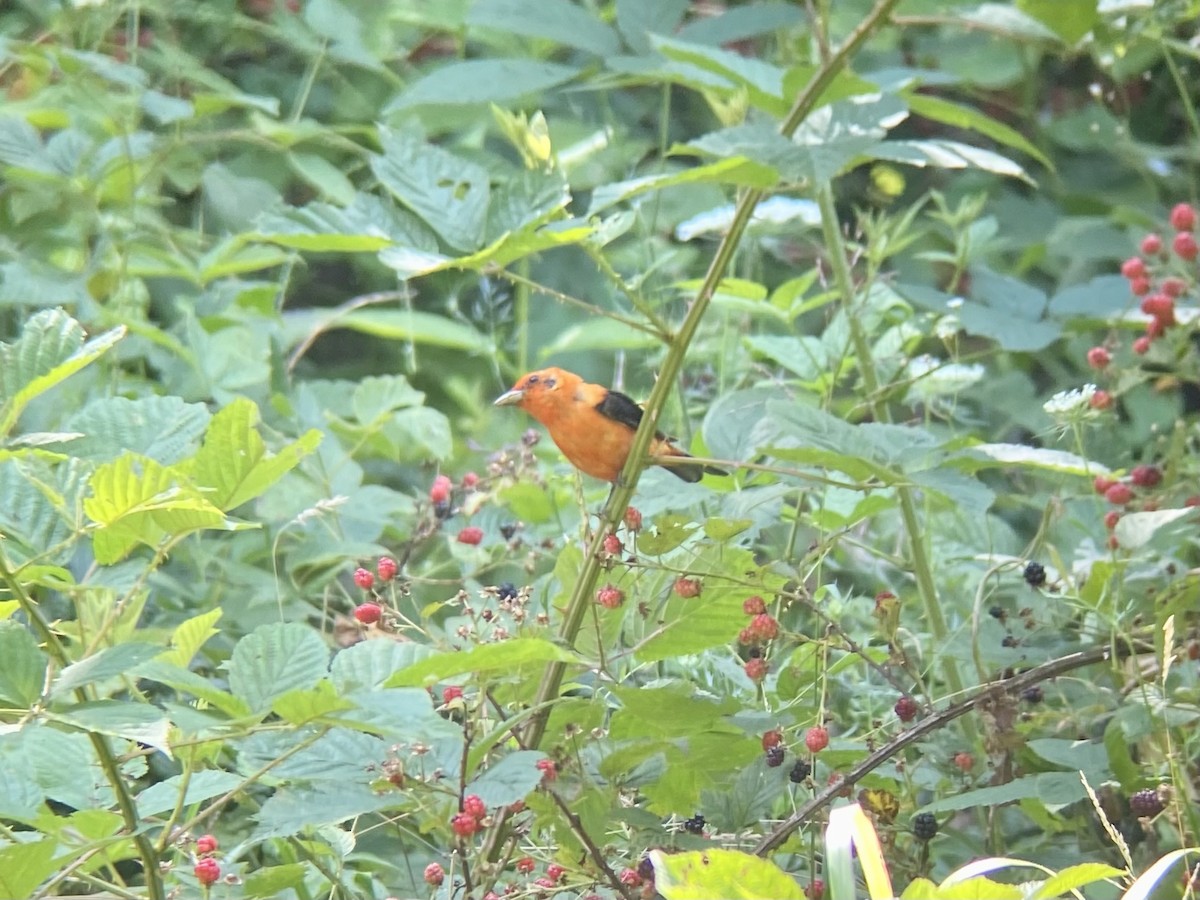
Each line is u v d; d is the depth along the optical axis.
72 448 5.89
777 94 7.14
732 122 7.24
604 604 6.09
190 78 12.38
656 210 10.72
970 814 8.93
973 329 9.18
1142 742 7.27
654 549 6.02
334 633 8.85
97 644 5.50
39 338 5.48
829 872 4.73
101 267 11.37
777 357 9.55
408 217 5.90
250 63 14.25
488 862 6.12
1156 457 11.12
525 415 12.95
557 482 9.60
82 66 10.87
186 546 9.27
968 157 7.95
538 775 5.37
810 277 9.45
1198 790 6.93
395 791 5.53
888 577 9.90
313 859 6.57
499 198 5.89
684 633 6.39
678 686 6.07
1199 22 12.25
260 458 5.71
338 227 5.79
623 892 5.75
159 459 5.86
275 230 5.73
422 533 9.10
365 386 10.33
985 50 13.85
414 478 12.21
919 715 6.89
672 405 10.08
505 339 13.16
